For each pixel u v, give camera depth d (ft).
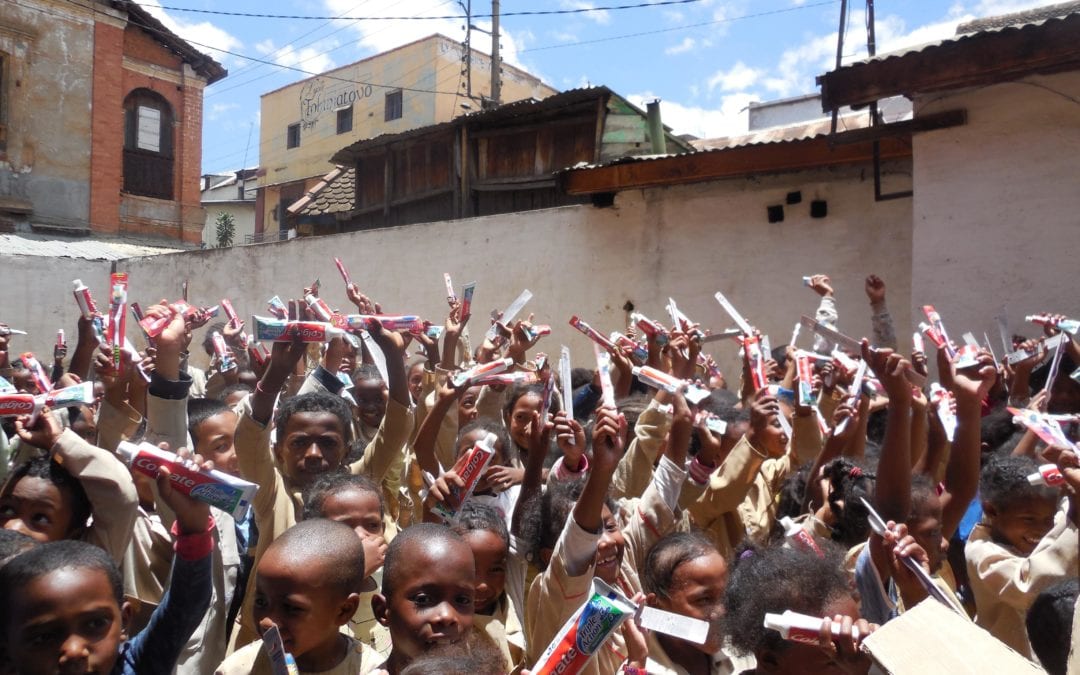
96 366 10.43
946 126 20.93
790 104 61.72
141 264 47.26
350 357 19.79
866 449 12.39
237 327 20.31
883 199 23.32
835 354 14.33
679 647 8.48
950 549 11.70
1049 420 8.45
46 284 47.39
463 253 33.50
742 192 26.73
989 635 4.88
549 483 9.92
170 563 9.42
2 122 57.62
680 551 8.68
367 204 48.65
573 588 8.11
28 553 6.46
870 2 22.98
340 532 7.75
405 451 14.06
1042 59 18.67
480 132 42.27
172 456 7.25
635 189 28.84
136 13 63.98
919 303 21.31
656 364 16.96
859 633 5.46
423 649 7.16
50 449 8.50
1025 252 20.01
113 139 62.64
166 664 7.31
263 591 7.43
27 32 58.75
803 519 10.95
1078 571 8.25
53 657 6.18
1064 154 19.61
